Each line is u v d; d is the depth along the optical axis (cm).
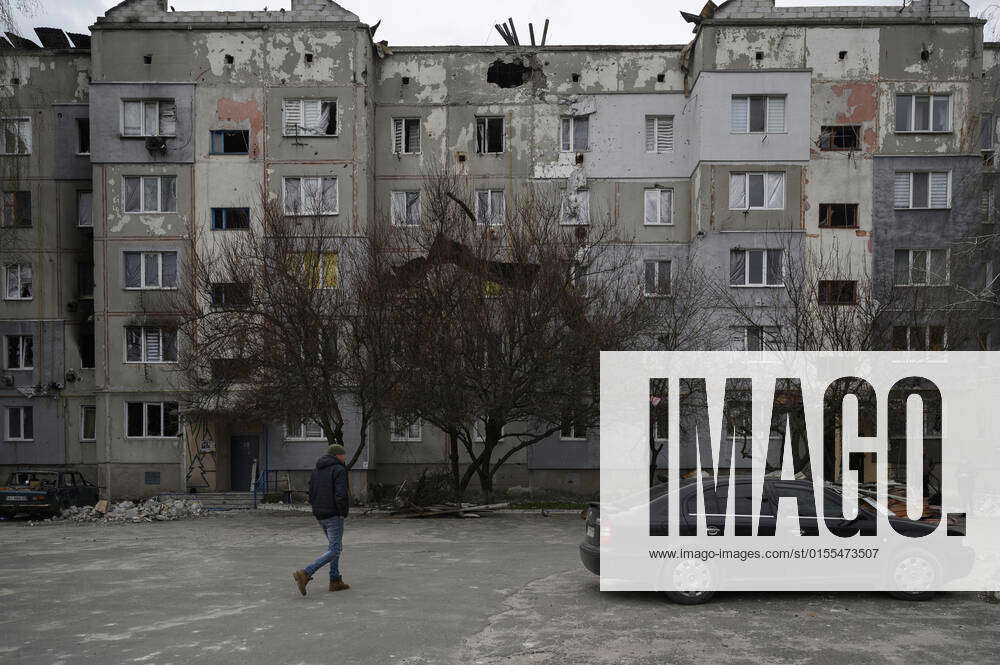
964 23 2731
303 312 1908
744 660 696
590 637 770
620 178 2914
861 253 2694
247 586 1022
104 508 2183
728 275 2700
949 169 2709
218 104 2770
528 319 1844
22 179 2980
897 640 761
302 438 2719
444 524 1816
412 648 730
